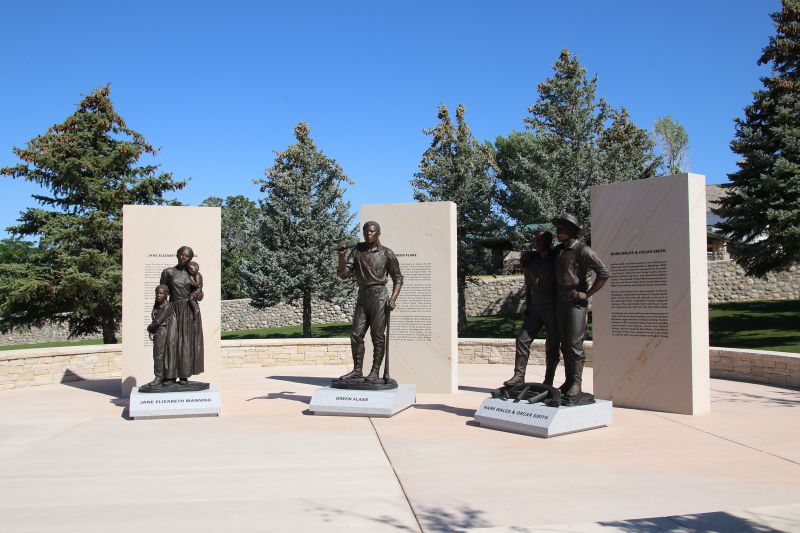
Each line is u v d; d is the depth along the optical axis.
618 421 8.90
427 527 4.76
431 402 10.64
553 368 8.88
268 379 13.62
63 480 6.09
